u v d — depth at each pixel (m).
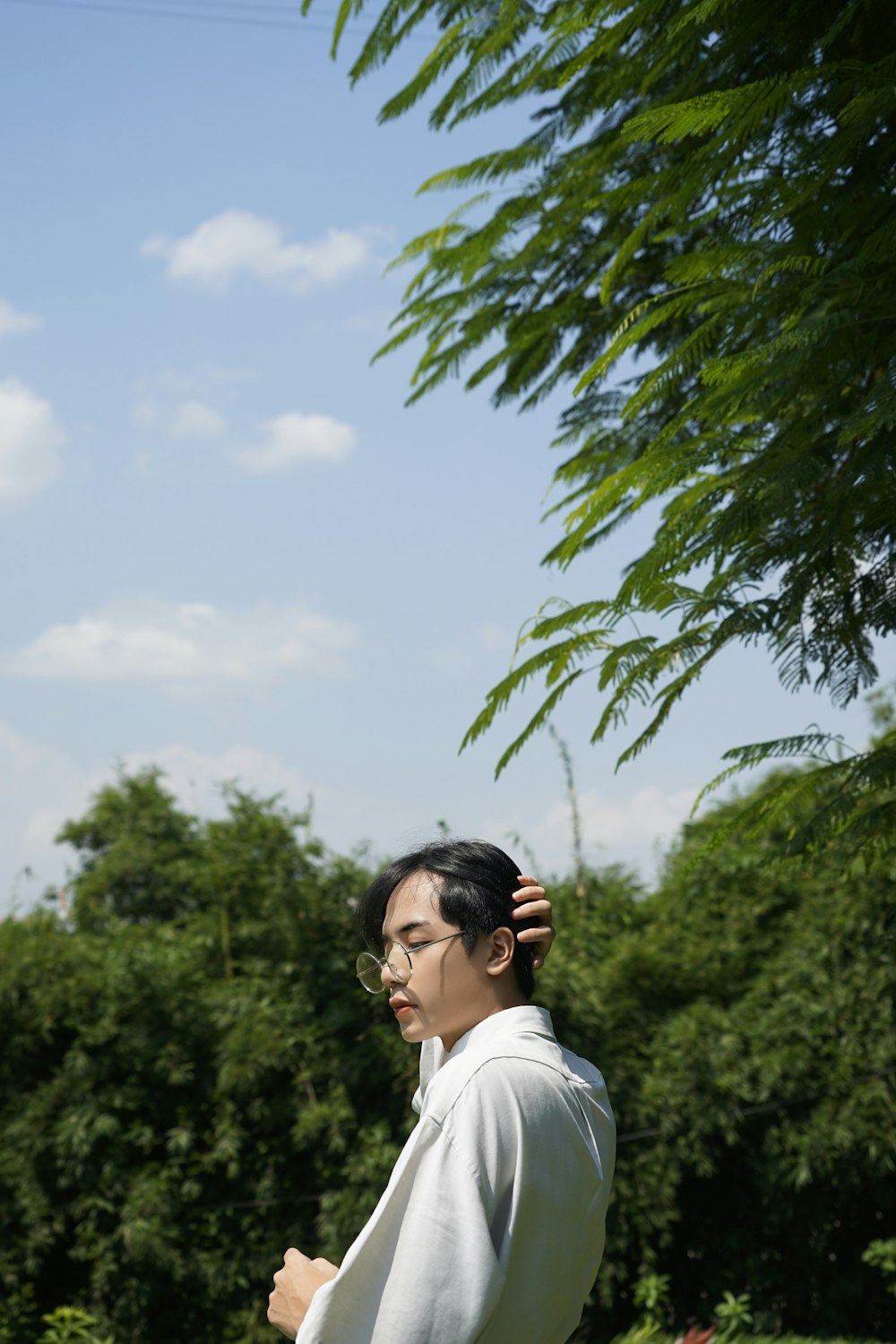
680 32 2.56
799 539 2.53
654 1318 7.30
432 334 3.90
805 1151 7.66
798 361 2.21
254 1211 7.02
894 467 2.24
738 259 2.48
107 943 7.75
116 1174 6.75
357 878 7.64
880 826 2.83
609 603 2.65
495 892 1.49
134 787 11.07
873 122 2.18
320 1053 7.18
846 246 2.42
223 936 7.77
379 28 3.16
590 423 3.88
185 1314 6.88
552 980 7.54
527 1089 1.31
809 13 2.50
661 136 2.24
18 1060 6.98
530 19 3.14
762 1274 7.90
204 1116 7.16
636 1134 7.62
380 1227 1.22
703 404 2.31
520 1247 1.26
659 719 2.75
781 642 2.64
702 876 8.62
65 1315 5.86
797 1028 7.81
